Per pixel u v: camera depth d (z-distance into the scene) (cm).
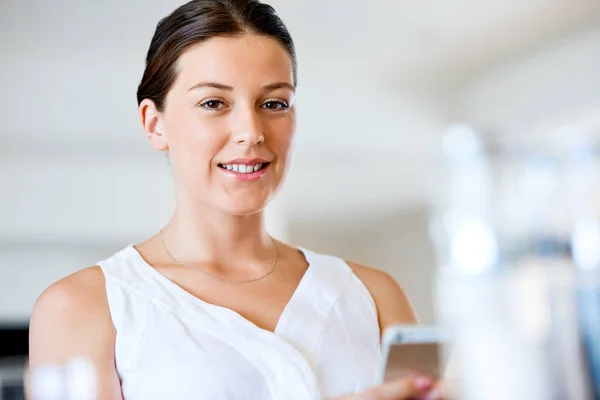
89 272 88
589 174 297
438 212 316
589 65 281
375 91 324
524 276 126
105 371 81
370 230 317
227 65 83
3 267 279
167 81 87
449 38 285
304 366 82
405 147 324
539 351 78
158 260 91
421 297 284
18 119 278
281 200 310
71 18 251
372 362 89
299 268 97
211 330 83
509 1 260
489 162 317
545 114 301
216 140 83
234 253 91
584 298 84
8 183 280
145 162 293
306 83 314
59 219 284
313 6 253
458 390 77
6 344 265
